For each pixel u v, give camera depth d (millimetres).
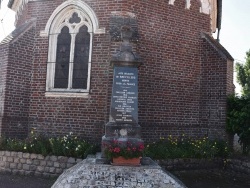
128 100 7996
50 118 10875
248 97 11344
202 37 12242
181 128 11531
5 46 10898
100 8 10766
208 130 11805
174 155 10273
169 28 11547
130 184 6871
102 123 10359
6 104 10641
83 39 11031
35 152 9609
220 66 11750
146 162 7840
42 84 11102
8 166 9695
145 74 10977
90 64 10695
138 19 10875
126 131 7805
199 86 12062
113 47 10086
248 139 11312
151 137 10938
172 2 11633
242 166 10352
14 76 10859
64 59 11172
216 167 11094
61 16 11242
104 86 10477
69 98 10781
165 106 11273
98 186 6824
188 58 11898
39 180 8945
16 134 10820
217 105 11711
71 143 9719
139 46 10891
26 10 11898
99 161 7531
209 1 12555
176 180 7168
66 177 6965
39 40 11289
